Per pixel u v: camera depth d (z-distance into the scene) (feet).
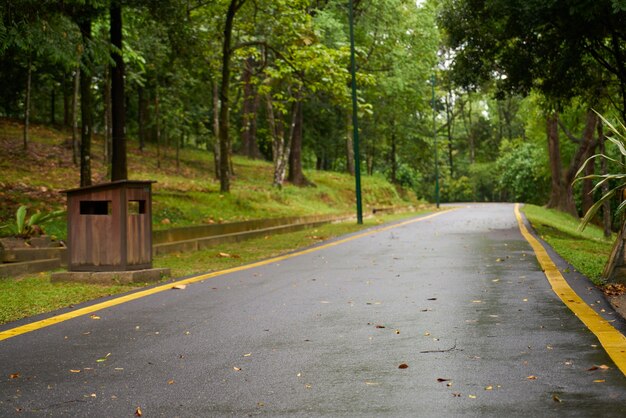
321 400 14.17
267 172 139.64
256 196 101.09
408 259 45.19
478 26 76.95
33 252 42.01
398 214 132.67
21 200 61.36
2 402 14.52
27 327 23.17
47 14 44.98
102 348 19.84
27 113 97.19
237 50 103.14
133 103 145.69
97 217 35.78
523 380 15.06
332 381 15.67
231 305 27.55
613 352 17.19
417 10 138.41
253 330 22.17
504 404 13.38
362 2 128.98
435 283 32.65
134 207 67.05
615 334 19.34
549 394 13.89
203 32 91.30
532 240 58.70
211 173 122.01
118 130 68.23
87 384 15.88
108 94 93.50
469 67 79.36
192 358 18.37
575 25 60.95
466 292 29.32
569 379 14.94
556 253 45.91
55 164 92.27
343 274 37.68
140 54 91.40
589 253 48.06
